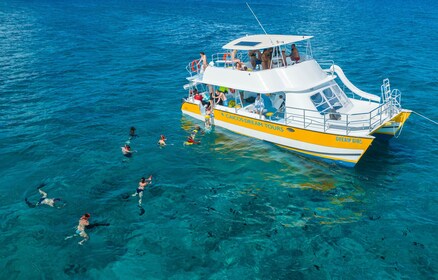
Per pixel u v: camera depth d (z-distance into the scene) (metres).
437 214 15.68
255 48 20.86
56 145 21.75
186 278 12.81
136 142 22.25
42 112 26.58
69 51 45.84
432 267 13.00
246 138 22.50
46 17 72.81
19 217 15.69
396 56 43.06
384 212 15.85
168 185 17.98
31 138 22.58
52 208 16.27
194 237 14.65
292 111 20.17
